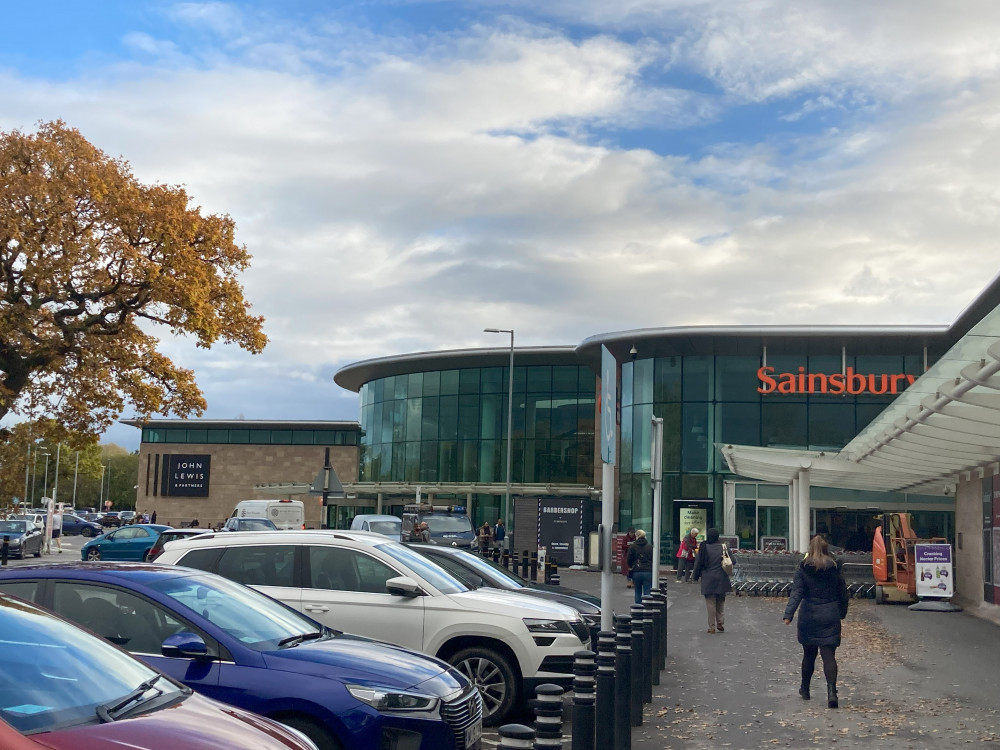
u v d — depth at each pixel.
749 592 27.80
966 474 25.20
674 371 44.69
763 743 9.27
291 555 10.36
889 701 11.34
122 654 5.46
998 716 10.50
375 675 7.02
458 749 7.08
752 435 43.47
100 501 143.12
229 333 29.81
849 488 39.88
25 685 4.68
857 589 26.52
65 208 26.03
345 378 67.75
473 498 57.50
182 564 10.36
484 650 10.07
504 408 57.53
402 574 10.22
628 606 23.48
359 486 57.62
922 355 42.91
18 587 7.13
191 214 28.41
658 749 9.03
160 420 74.25
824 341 42.91
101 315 27.80
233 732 4.75
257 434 73.81
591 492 52.62
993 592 21.94
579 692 6.83
